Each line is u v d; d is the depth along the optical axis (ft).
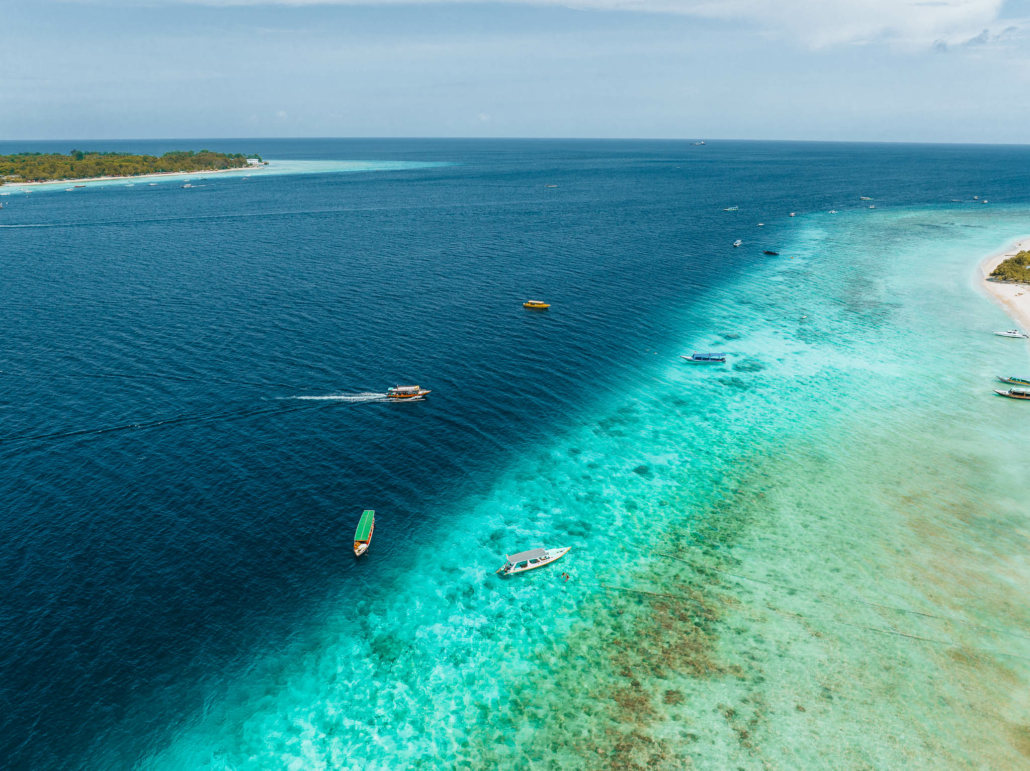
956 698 139.74
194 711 138.21
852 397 284.20
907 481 220.23
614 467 230.48
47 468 214.28
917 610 163.84
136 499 200.64
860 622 160.56
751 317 393.09
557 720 137.18
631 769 126.11
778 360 326.24
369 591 171.42
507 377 300.20
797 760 127.13
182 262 494.18
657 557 185.57
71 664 145.59
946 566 179.11
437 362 312.91
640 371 311.88
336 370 297.94
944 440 246.47
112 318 353.51
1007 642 153.79
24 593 162.91
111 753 129.08
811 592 170.81
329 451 232.94
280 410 259.60
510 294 431.02
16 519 188.65
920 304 416.67
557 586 174.81
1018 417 263.70
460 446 240.53
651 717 136.98
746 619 162.50
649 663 150.41
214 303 387.14
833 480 222.07
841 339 354.95
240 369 293.84
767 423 261.85
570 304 412.36
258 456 227.61
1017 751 127.95
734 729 133.80
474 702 141.79
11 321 343.05
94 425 241.76
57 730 132.16
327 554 183.32
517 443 244.22
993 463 230.27
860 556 184.03
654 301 423.23
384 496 209.56
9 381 272.10
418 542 190.19
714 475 225.97
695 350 339.57
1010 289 443.32
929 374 306.76
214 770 127.34
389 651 154.30
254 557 180.14
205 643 153.48
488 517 202.28
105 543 181.57
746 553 186.60
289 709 139.95
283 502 203.62
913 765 125.59
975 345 342.23
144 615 159.33
